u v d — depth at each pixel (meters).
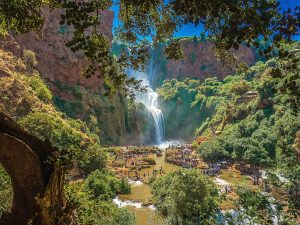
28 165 5.52
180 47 7.47
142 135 94.38
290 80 4.09
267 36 3.78
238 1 3.75
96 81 79.12
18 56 62.22
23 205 5.60
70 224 6.02
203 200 24.86
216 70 130.00
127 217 20.27
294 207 7.91
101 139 74.06
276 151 49.56
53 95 69.81
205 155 55.75
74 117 69.88
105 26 91.81
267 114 61.84
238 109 71.62
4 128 5.70
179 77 134.25
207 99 105.25
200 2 3.83
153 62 136.50
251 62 124.44
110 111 79.19
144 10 6.19
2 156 5.44
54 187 5.53
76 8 5.30
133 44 7.40
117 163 53.62
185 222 23.92
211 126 86.75
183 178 25.88
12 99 48.25
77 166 39.62
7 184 10.51
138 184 42.22
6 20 7.38
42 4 7.68
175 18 6.90
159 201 31.81
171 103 111.62
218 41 5.65
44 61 70.56
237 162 52.09
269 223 7.75
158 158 64.31
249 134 59.09
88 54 5.57
